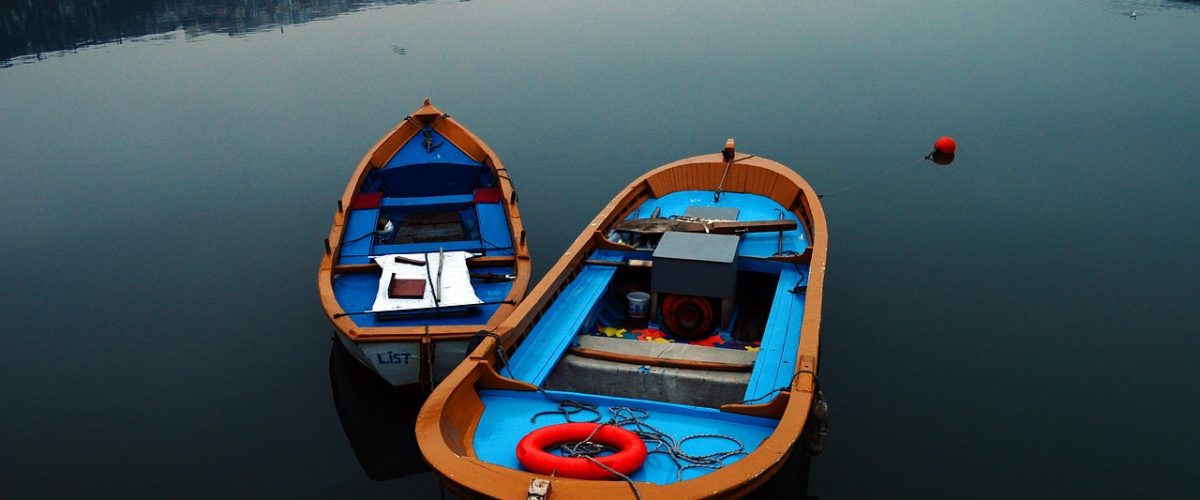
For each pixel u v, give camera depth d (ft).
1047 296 36.40
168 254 42.96
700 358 26.00
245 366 33.32
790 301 28.22
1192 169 49.65
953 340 33.42
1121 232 42.09
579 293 29.32
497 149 54.90
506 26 93.91
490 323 28.60
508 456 20.36
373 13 104.94
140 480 27.22
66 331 35.94
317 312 37.35
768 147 54.49
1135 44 78.59
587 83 69.51
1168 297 35.96
